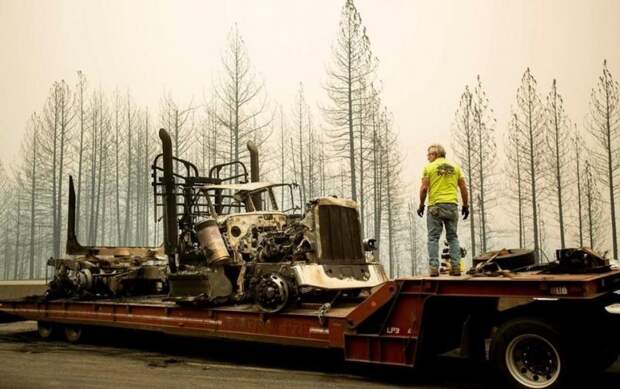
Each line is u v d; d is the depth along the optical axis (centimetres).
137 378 578
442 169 640
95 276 872
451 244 630
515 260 605
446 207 630
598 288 484
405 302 552
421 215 655
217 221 755
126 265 927
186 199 838
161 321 734
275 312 634
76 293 878
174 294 742
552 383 469
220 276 702
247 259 731
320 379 572
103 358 705
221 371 616
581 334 488
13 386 539
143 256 980
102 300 855
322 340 598
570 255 533
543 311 495
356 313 576
